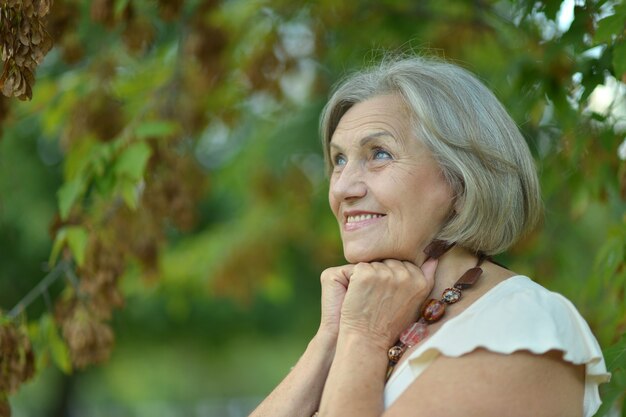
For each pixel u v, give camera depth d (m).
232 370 14.38
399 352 2.56
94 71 4.60
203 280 7.15
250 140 7.27
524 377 2.28
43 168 8.37
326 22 5.15
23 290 8.81
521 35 4.22
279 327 9.95
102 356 3.82
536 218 2.78
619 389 2.86
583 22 3.45
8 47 2.68
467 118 2.65
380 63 3.04
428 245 2.69
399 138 2.66
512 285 2.52
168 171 4.26
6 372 3.42
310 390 2.80
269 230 7.06
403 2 5.04
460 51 4.98
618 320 3.36
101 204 4.10
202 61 4.83
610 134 3.71
